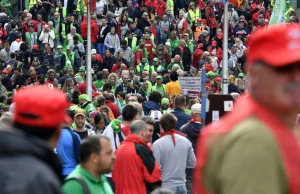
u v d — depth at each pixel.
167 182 23.95
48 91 8.96
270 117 7.66
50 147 8.44
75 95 39.09
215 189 7.76
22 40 71.94
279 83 7.62
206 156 7.80
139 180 21.06
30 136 8.64
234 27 81.31
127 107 25.03
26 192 7.55
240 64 70.88
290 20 63.31
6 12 83.38
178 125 29.36
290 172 7.46
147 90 53.97
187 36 74.44
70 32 72.69
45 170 7.76
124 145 21.25
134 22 76.94
